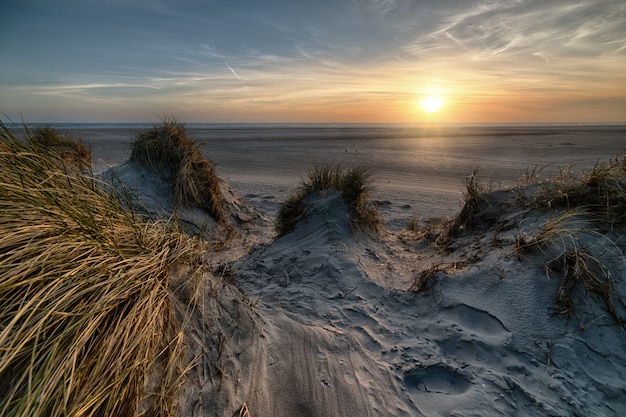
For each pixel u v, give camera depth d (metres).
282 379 2.40
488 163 18.78
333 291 3.82
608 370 2.45
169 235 2.56
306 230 5.26
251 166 17.55
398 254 4.95
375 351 2.83
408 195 10.83
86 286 1.73
